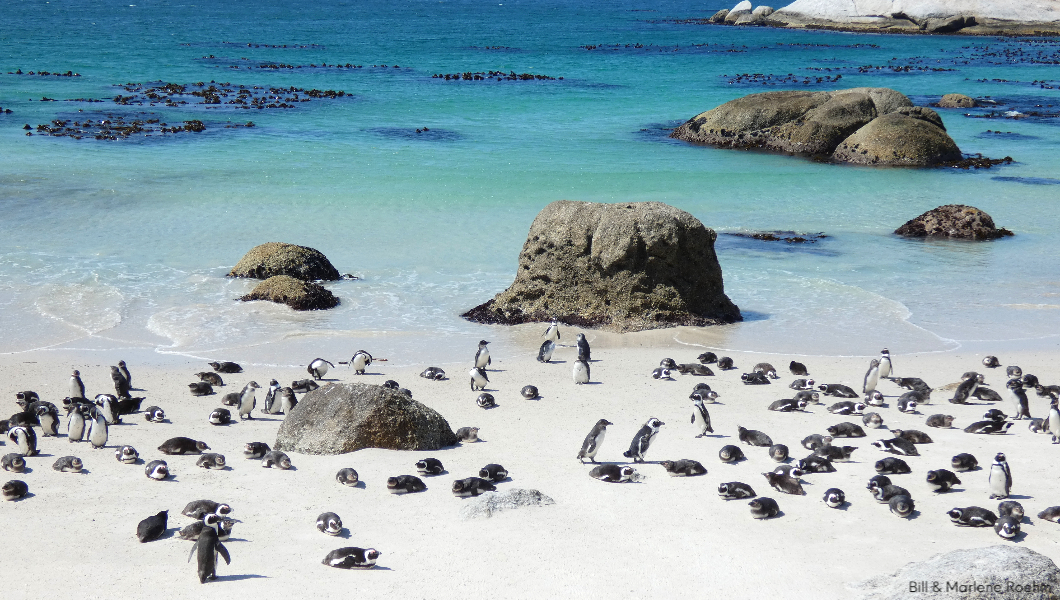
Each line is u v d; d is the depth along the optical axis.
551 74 86.69
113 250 29.08
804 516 12.15
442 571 10.58
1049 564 9.51
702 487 13.30
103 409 16.06
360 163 44.16
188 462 14.30
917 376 19.52
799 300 25.86
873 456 14.65
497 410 17.28
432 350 21.61
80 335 21.80
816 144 52.00
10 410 16.88
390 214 34.84
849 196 40.25
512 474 13.83
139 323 22.80
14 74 73.19
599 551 11.09
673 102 70.12
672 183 42.06
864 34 135.38
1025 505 12.39
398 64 92.50
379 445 14.97
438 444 15.25
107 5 187.00
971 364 20.45
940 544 11.20
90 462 14.27
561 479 13.62
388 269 28.28
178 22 144.50
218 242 30.42
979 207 38.12
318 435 14.95
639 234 24.02
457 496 12.92
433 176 41.62
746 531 11.67
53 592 10.02
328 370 19.73
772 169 46.50
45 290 24.81
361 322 23.56
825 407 17.56
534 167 44.69
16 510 12.33
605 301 24.28
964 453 14.27
